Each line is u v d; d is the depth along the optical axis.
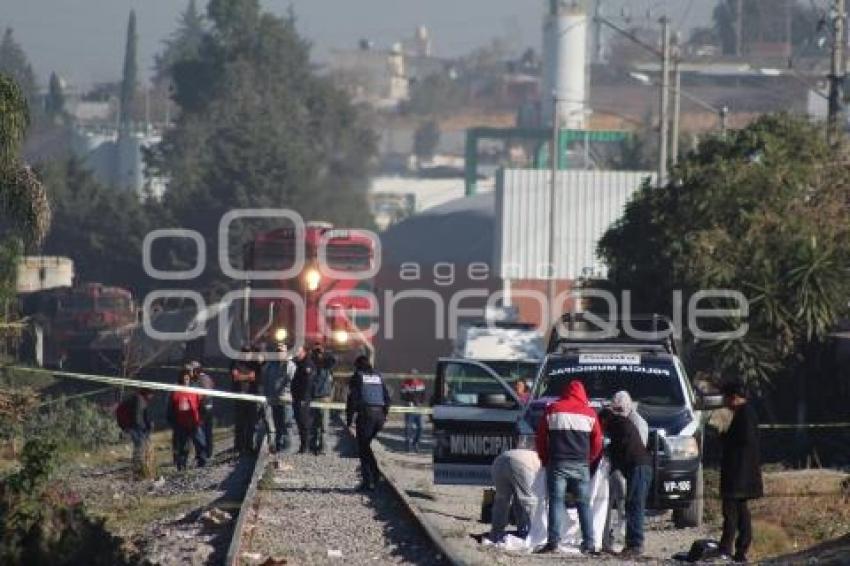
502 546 63.56
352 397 82.31
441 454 79.62
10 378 100.62
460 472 79.62
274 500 76.81
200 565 57.09
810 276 118.44
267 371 107.06
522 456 64.94
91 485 93.94
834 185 128.50
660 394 76.50
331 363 110.88
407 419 129.12
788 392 125.00
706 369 121.44
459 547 60.06
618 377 77.19
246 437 107.75
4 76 82.88
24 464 60.38
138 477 100.25
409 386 130.25
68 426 128.88
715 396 79.12
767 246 121.31
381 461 107.88
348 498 78.38
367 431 81.88
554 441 63.44
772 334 120.19
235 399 107.94
